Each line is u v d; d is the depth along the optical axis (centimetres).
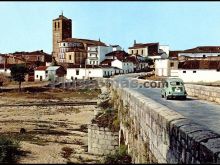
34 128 4625
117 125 3152
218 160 745
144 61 15400
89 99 8488
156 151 1320
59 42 17012
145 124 1602
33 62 14862
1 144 2744
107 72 12912
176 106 2480
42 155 2886
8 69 13175
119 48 17038
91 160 2850
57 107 6988
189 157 914
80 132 4428
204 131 930
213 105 2541
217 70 8388
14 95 8762
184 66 8781
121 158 2334
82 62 15662
